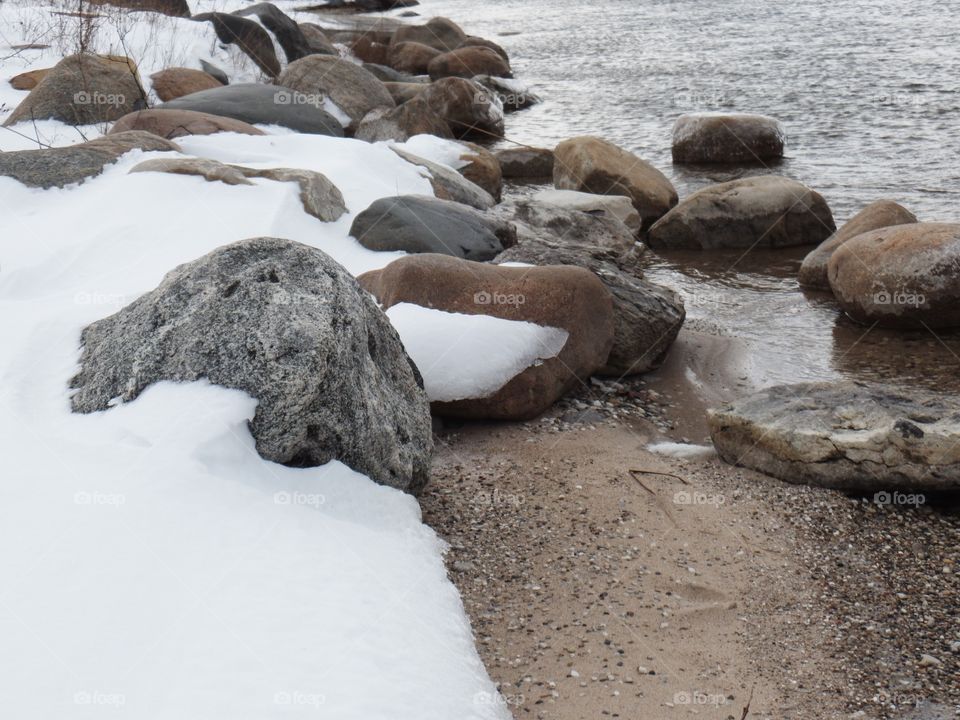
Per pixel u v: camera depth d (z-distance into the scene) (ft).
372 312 16.24
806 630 13.75
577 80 70.64
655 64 73.46
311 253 15.21
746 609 14.19
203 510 12.07
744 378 23.93
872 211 31.14
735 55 73.41
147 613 10.34
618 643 13.29
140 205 25.27
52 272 22.15
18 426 13.75
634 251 35.19
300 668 10.11
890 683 12.65
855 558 15.64
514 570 14.88
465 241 26.50
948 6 87.92
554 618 13.80
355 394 14.57
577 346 21.09
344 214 28.02
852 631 13.74
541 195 37.52
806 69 65.26
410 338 20.02
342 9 123.54
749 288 31.35
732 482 18.11
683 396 22.90
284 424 13.53
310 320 14.01
